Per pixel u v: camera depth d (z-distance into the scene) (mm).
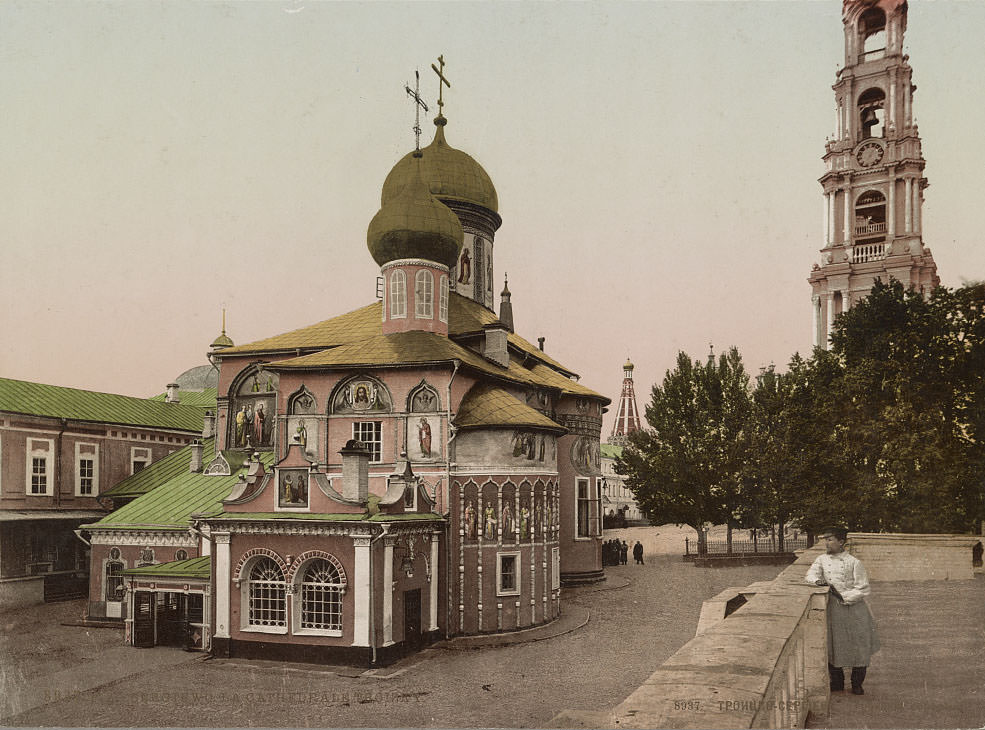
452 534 32406
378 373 34188
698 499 42906
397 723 19781
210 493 37469
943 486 25078
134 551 35500
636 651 27906
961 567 24172
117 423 47906
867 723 10898
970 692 12219
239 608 27984
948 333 25469
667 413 42531
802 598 11398
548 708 20750
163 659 27688
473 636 31844
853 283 30828
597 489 50438
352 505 27344
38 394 44812
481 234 49344
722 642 8430
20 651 29188
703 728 5637
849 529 27391
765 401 34406
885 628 17094
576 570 47438
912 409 25781
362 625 26484
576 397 50156
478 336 41250
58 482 44188
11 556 41344
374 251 38094
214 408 57406
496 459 33344
